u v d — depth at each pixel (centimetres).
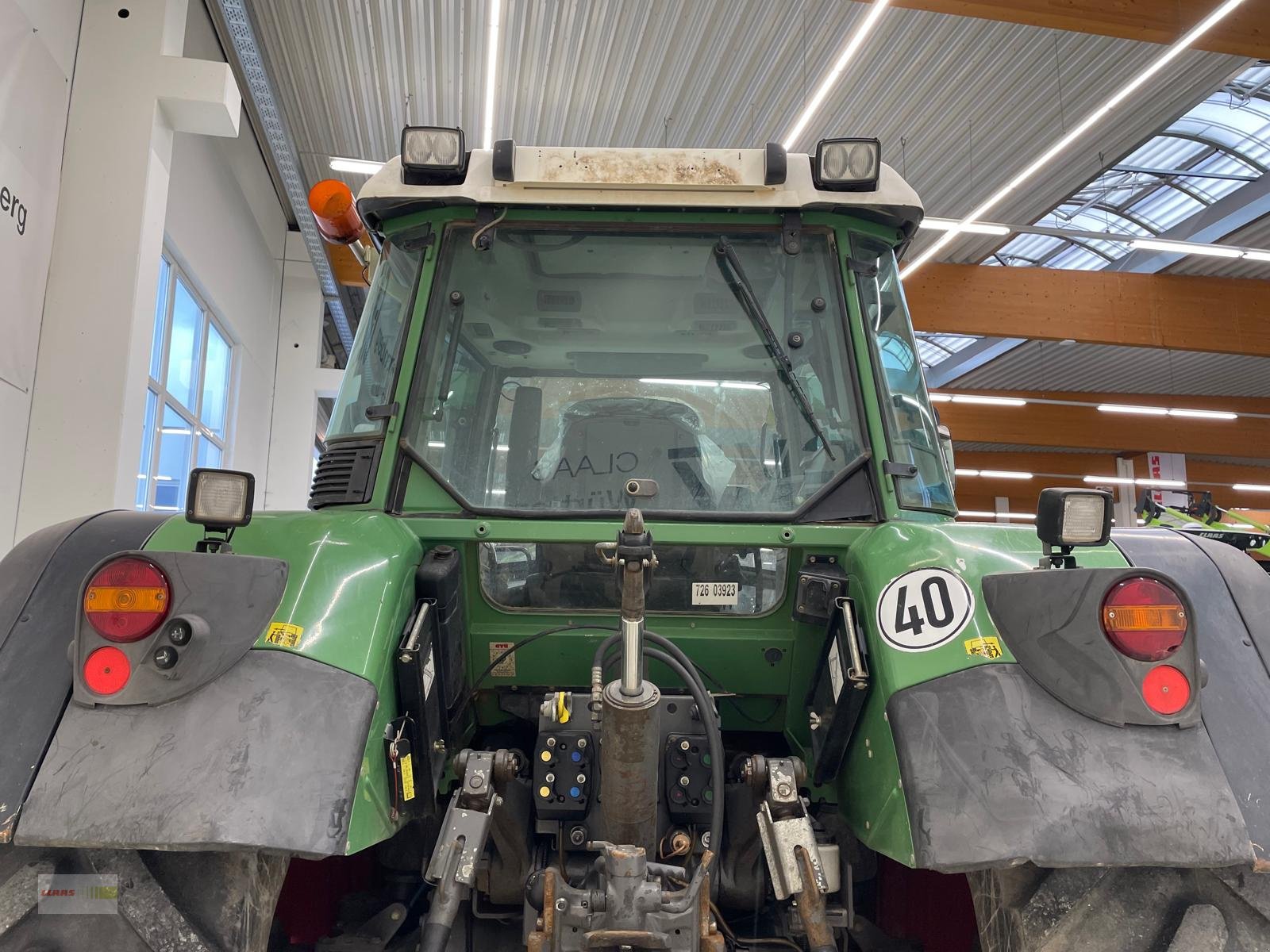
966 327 1193
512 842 174
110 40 582
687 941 129
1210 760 129
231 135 621
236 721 126
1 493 502
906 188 194
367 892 192
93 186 562
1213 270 1269
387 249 205
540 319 197
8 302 499
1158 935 126
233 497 141
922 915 178
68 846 116
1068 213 1181
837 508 180
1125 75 820
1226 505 2464
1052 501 143
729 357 194
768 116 848
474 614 183
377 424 186
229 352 950
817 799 176
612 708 141
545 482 190
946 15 723
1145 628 131
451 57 776
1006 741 132
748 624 183
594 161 194
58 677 134
